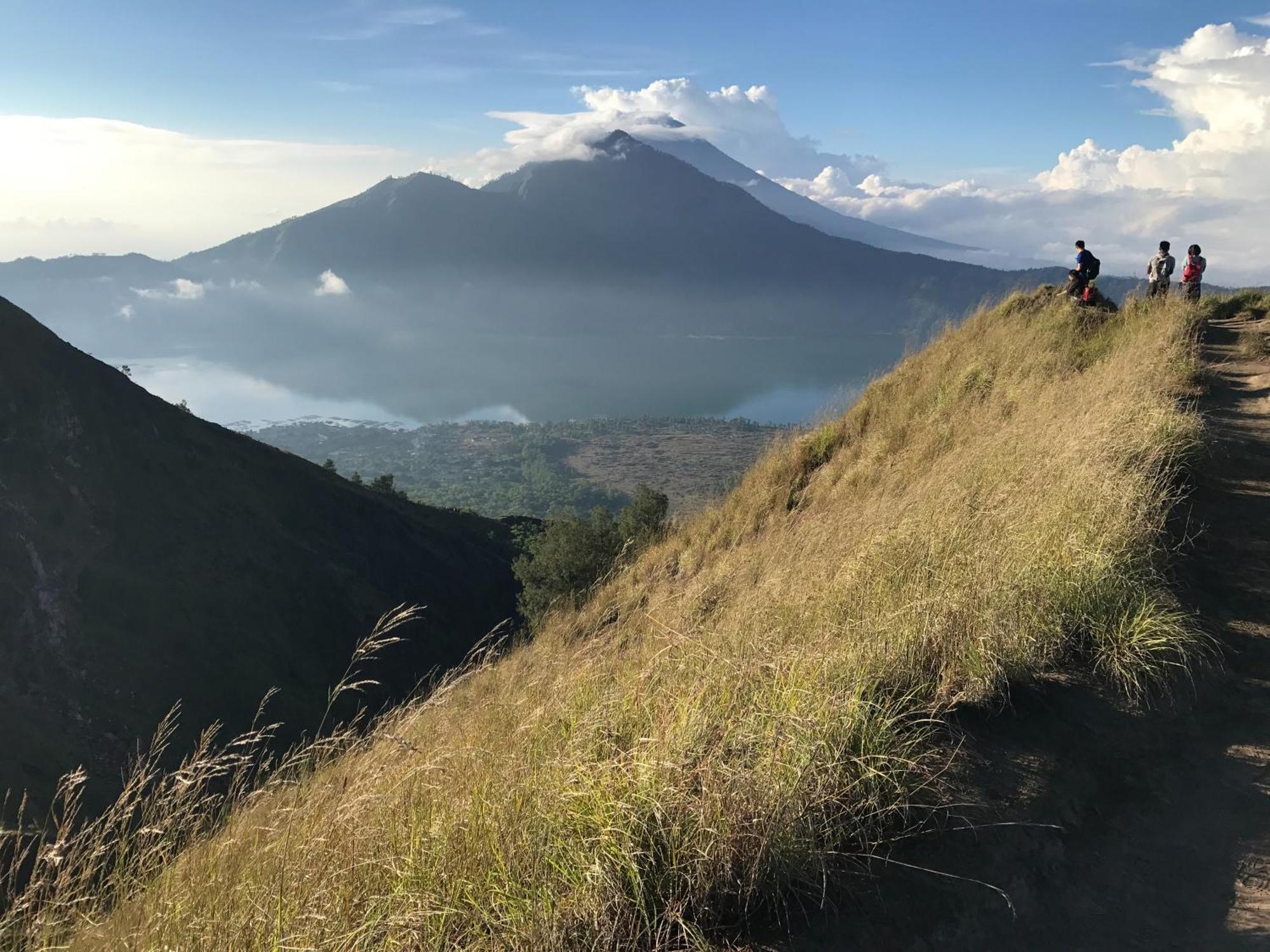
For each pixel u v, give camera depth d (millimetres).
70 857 2424
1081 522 5043
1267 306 16984
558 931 2326
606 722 3314
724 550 10883
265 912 2328
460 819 2709
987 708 3748
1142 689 3904
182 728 42812
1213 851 2881
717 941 2438
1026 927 2543
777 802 2686
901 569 5020
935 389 12766
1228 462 6941
